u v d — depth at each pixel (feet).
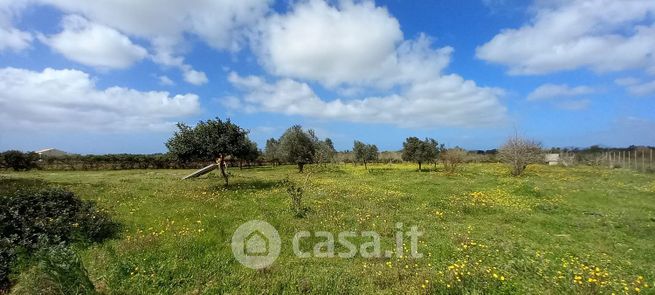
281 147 137.28
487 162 211.20
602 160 174.50
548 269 26.66
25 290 21.30
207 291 23.07
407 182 90.12
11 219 31.96
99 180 90.48
